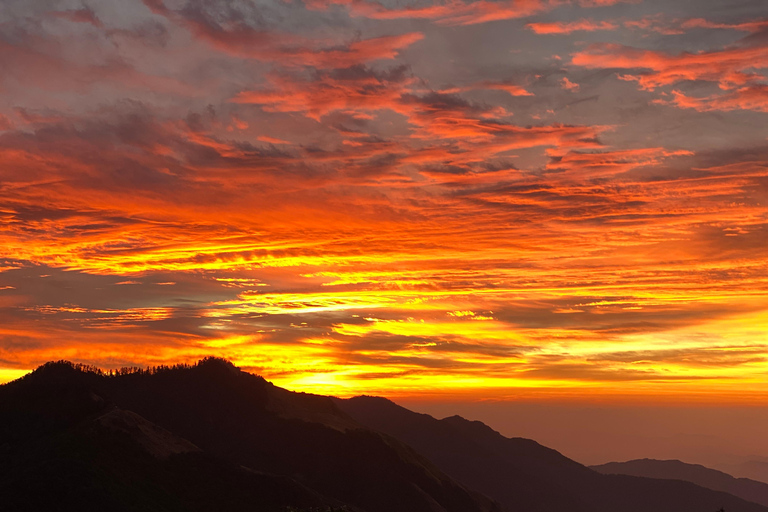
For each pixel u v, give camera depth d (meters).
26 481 140.25
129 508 140.62
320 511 107.69
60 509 134.12
